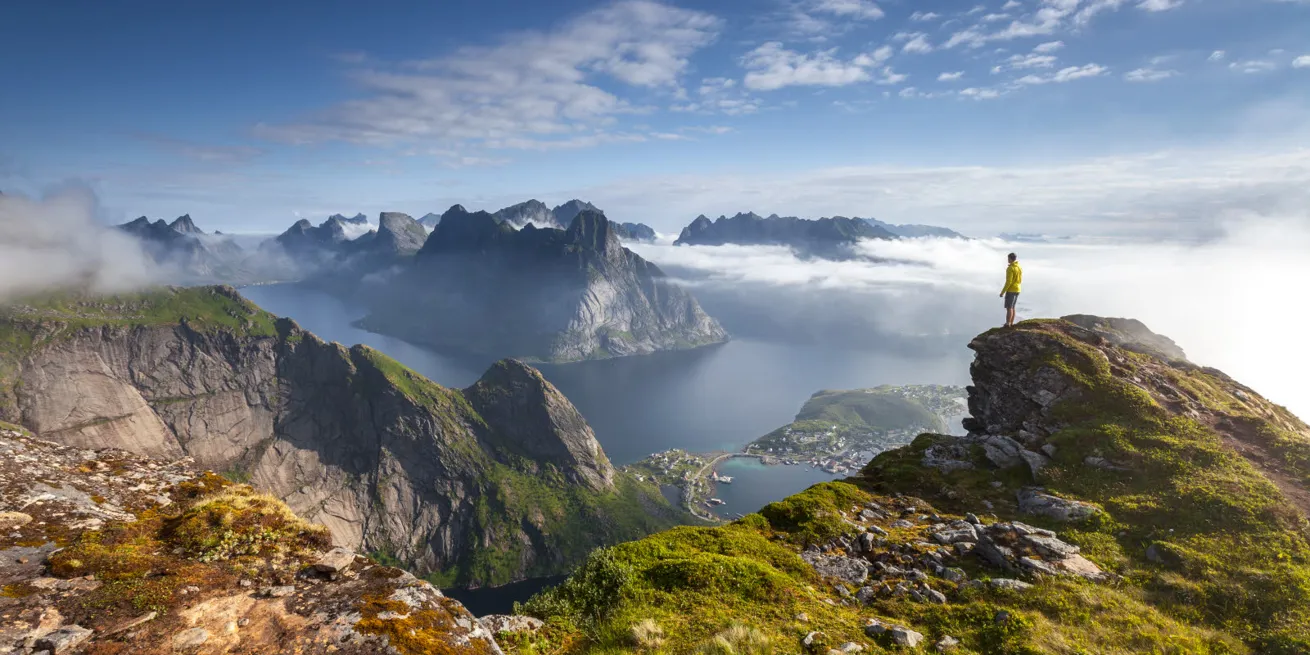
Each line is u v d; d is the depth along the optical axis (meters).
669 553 20.59
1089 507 22.38
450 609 10.38
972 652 15.02
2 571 9.79
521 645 14.89
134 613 9.09
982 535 21.22
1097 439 26.70
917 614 17.09
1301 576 16.41
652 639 14.88
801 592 18.16
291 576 10.87
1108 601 16.75
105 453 16.12
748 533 22.88
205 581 10.26
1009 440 29.55
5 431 15.65
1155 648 14.61
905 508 25.88
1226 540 18.92
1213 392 31.19
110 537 11.56
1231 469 22.95
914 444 33.91
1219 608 16.28
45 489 13.08
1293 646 14.26
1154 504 21.73
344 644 8.87
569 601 17.95
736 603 17.08
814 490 26.91
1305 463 23.33
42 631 8.40
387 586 10.70
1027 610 16.66
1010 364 35.00
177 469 16.02
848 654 14.38
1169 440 25.28
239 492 14.35
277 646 8.72
